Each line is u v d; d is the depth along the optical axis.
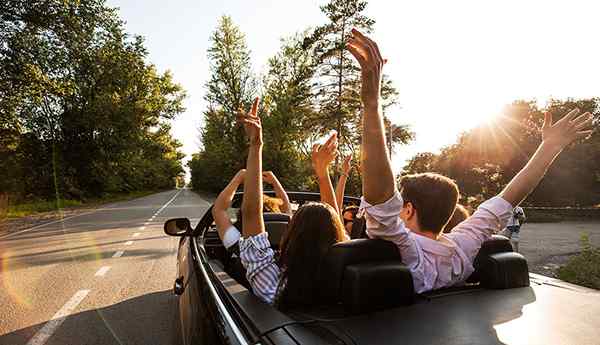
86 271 7.25
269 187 31.52
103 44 34.91
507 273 1.95
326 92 34.25
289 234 1.96
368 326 1.48
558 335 1.39
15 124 27.50
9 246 10.61
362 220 3.11
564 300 1.76
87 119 38.72
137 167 59.03
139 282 6.43
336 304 1.78
